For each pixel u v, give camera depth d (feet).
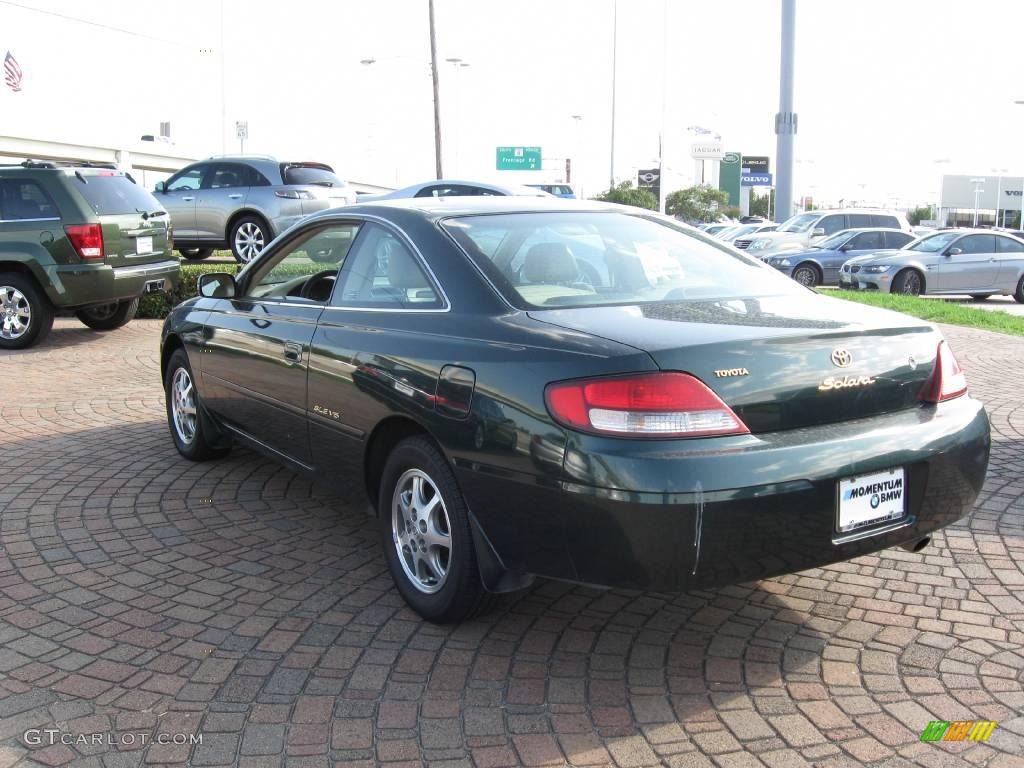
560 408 10.10
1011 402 24.81
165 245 36.32
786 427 10.34
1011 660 11.15
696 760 9.29
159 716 10.16
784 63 99.50
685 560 9.73
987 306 63.31
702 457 9.68
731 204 295.89
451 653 11.48
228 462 19.72
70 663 11.30
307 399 14.33
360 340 13.09
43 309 33.30
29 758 9.45
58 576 13.87
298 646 11.68
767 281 13.47
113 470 19.10
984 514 16.01
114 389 27.14
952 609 12.54
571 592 13.24
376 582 13.66
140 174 143.84
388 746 9.57
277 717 10.11
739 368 10.09
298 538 15.42
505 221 13.48
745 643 11.70
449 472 11.59
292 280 15.99
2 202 32.55
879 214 85.25
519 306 11.60
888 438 10.68
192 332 18.33
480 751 9.47
